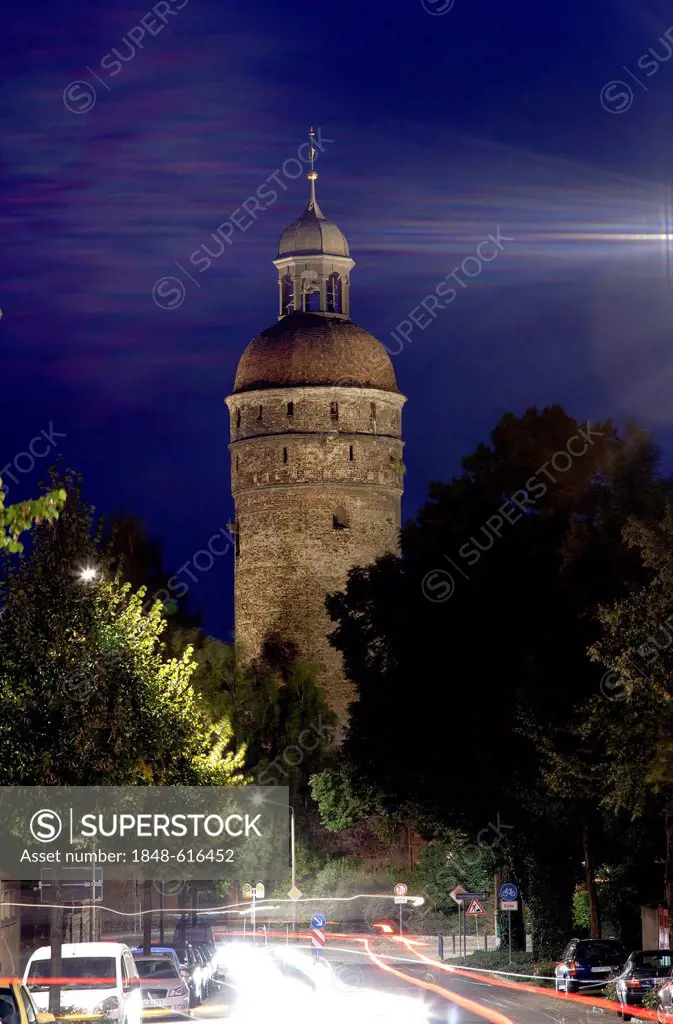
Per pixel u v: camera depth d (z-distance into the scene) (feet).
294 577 396.98
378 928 324.60
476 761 189.98
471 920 289.53
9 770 120.06
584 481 200.03
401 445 408.26
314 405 400.06
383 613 204.64
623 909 195.52
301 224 417.08
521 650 185.47
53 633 121.19
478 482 203.10
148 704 128.26
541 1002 156.35
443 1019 135.95
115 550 292.40
